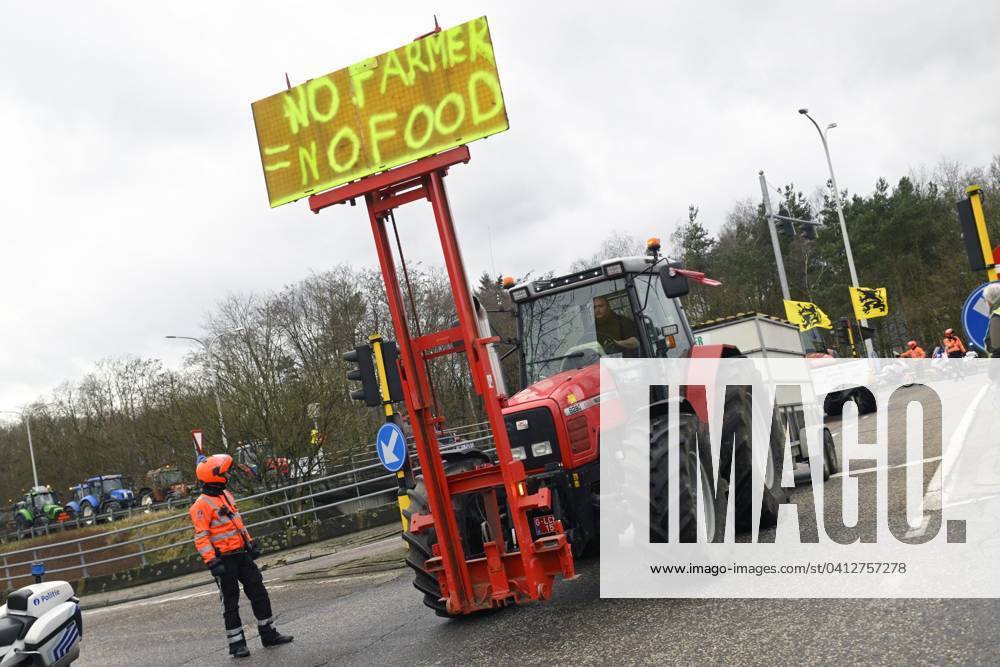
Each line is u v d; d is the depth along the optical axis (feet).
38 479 187.73
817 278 189.16
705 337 53.06
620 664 17.11
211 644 30.25
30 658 25.14
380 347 36.81
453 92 21.38
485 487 22.56
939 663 14.03
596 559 28.27
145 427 86.07
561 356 28.25
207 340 107.55
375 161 21.97
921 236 175.11
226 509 27.17
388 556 44.01
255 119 23.15
